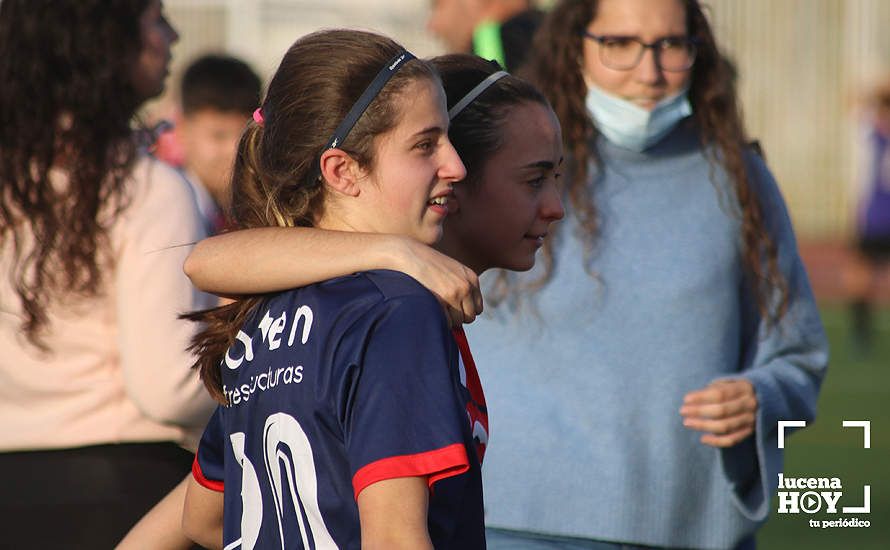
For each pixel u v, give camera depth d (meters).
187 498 8.31
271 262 7.24
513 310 11.12
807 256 70.75
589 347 10.98
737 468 10.90
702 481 10.86
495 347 11.17
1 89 10.10
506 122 8.35
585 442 10.84
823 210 75.25
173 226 10.07
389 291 6.82
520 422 10.92
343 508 6.67
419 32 59.03
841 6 74.88
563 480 10.80
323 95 7.16
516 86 8.50
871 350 46.59
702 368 10.92
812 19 75.00
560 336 11.04
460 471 6.54
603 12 11.40
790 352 11.49
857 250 53.72
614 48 11.30
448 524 6.68
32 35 10.08
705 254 11.09
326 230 7.28
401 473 6.45
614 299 11.02
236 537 7.35
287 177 7.29
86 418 10.02
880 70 74.38
